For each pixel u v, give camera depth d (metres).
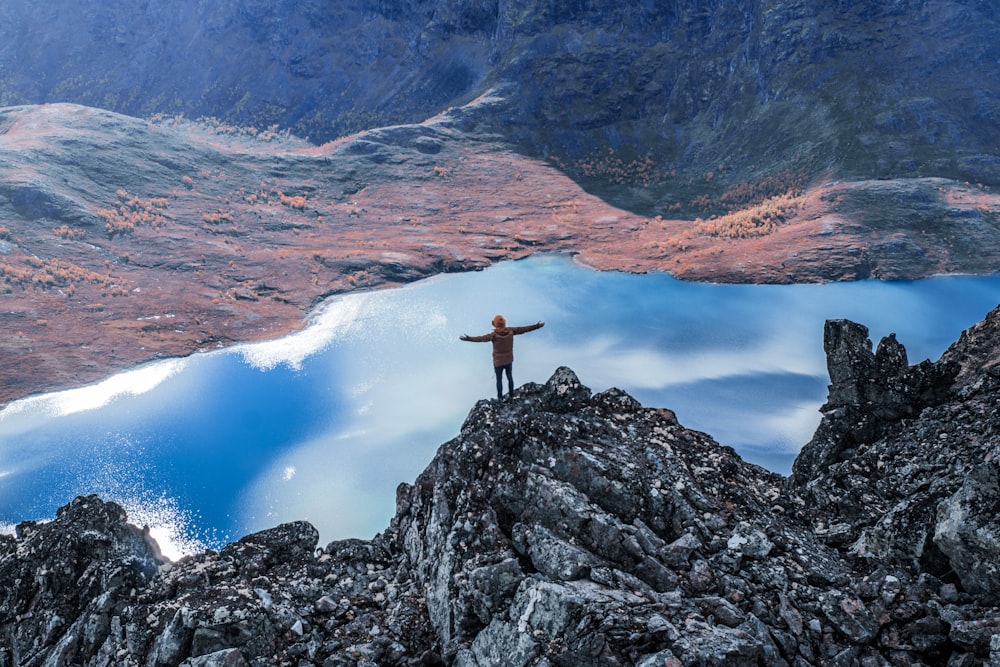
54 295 125.06
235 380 96.31
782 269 136.50
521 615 10.67
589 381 88.44
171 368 101.69
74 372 99.50
